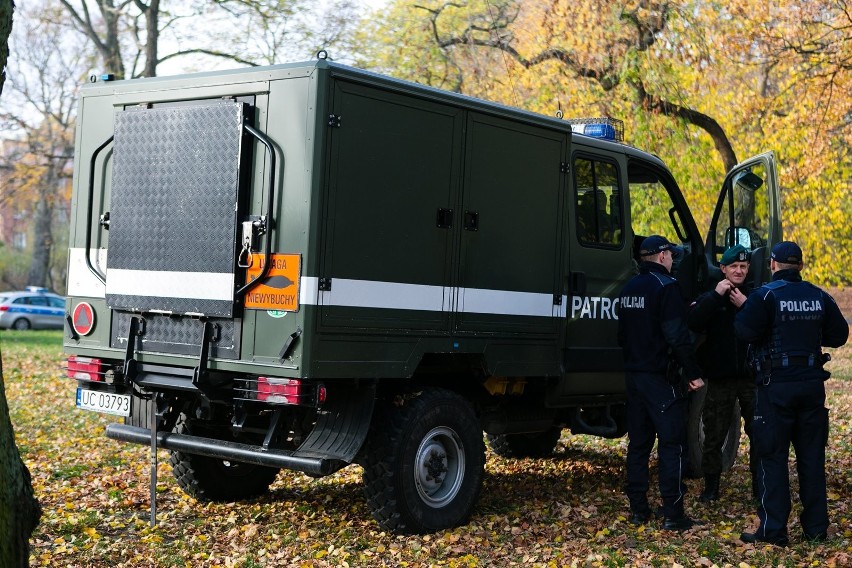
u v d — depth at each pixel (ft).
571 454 29.68
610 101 52.44
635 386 20.15
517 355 21.15
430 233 18.97
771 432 18.40
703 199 53.42
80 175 20.59
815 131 55.77
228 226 17.72
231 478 21.98
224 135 17.88
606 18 50.75
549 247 21.86
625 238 24.34
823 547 18.03
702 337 23.90
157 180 18.81
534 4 54.95
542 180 21.61
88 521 19.79
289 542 18.56
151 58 76.54
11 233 193.67
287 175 17.24
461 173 19.57
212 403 19.30
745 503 22.67
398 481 18.51
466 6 58.90
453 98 19.29
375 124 17.85
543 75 54.24
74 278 20.42
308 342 16.85
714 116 58.85
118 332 19.56
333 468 17.51
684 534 19.35
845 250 64.75
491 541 18.74
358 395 18.29
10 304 105.60
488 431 22.45
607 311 23.66
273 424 18.16
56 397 43.06
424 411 18.97
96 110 20.39
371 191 17.83
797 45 53.47
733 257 20.77
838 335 18.70
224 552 18.02
